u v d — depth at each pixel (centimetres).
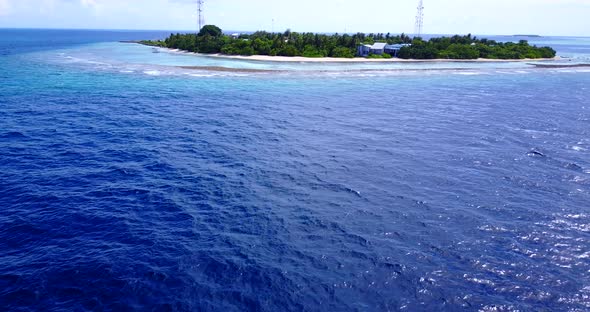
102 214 2166
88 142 3438
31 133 3650
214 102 5488
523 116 4844
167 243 1906
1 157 2984
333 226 2102
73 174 2709
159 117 4472
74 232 1981
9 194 2366
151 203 2312
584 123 4475
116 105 5056
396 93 6600
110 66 9281
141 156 3117
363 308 1520
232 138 3697
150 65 9625
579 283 1680
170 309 1486
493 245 1947
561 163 3083
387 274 1716
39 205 2245
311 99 5884
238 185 2603
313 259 1811
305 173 2839
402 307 1530
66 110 4659
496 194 2514
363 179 2742
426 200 2420
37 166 2838
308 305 1526
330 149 3406
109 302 1509
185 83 7175
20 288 1563
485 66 11625
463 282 1675
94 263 1734
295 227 2084
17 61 9962
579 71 10775
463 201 2412
